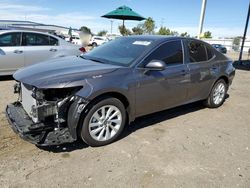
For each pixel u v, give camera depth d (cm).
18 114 370
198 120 506
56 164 323
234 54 3397
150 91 413
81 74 347
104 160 338
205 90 539
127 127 448
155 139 408
